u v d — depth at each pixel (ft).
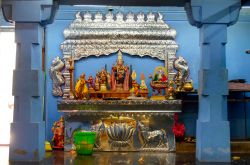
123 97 31.37
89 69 33.17
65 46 32.96
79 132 27.96
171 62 33.17
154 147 29.66
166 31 33.19
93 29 33.12
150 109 29.73
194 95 32.60
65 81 32.86
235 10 23.97
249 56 33.73
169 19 33.47
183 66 33.01
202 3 23.91
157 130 29.78
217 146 23.58
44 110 32.68
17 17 23.65
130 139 29.76
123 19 33.35
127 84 31.96
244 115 33.24
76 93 30.48
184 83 32.65
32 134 23.48
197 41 33.45
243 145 29.68
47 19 23.98
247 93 33.45
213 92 23.82
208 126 23.62
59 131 31.01
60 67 32.81
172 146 29.60
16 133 23.50
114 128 29.63
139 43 33.17
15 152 23.52
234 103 33.24
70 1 24.75
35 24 23.88
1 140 34.14
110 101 29.60
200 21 24.08
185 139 31.09
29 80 23.66
